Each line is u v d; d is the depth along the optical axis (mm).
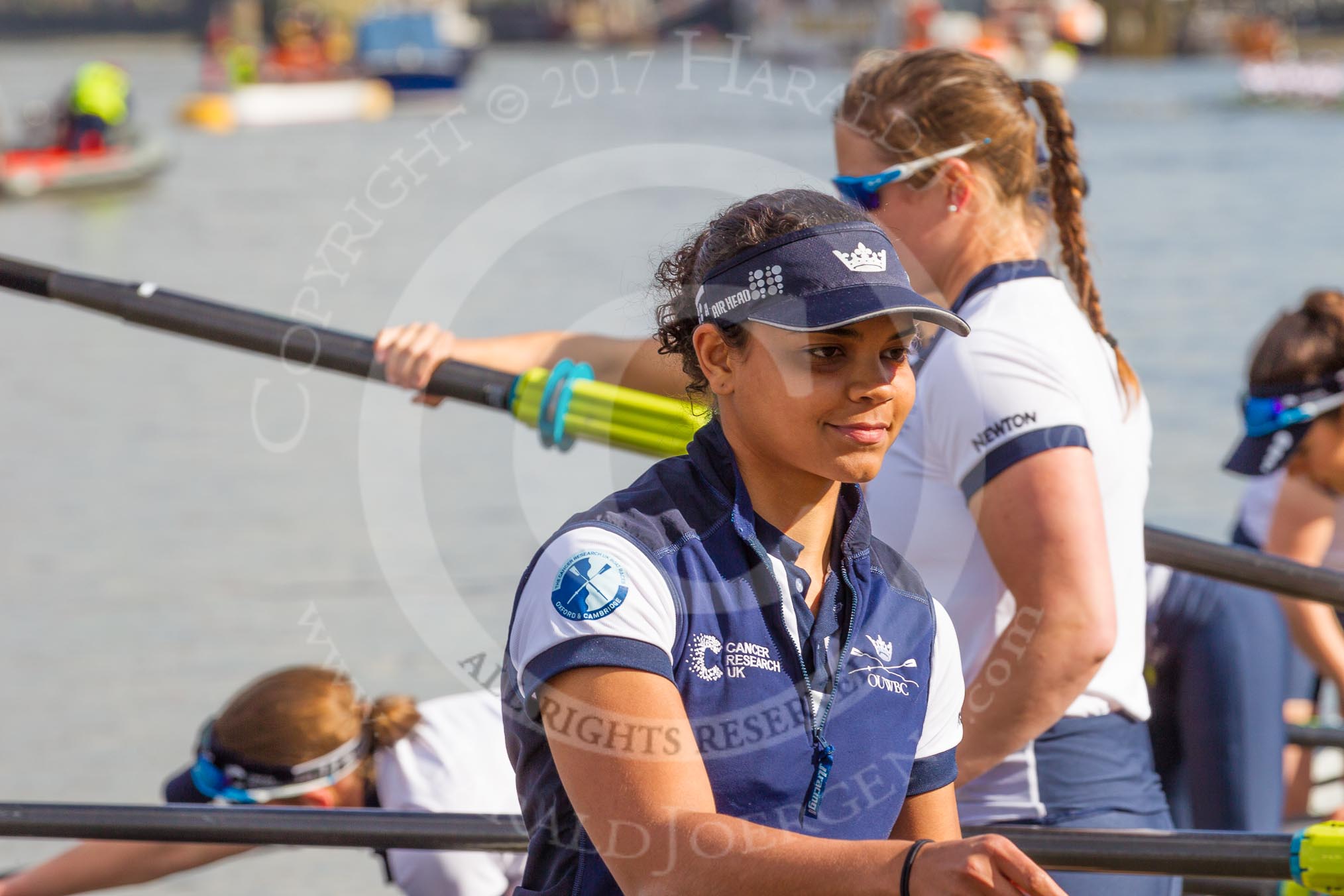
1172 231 59562
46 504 27938
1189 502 26609
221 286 48938
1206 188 72000
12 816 8016
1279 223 60906
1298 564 9602
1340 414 12914
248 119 105312
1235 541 14633
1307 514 13219
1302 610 13250
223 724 9602
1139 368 37000
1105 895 7820
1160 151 89500
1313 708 14977
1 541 25781
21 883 10953
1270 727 11523
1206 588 11414
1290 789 14602
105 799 16656
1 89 134875
